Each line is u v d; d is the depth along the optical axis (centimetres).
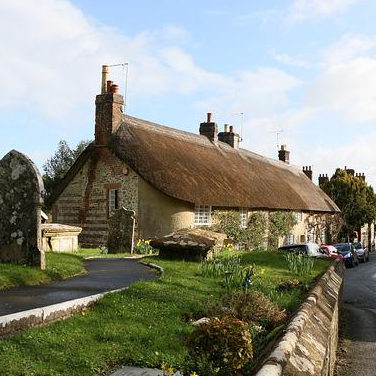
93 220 2330
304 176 4481
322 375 500
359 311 1495
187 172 2314
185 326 631
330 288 1026
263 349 500
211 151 2931
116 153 2192
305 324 564
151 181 2111
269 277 1132
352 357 930
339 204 5050
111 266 1240
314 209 3638
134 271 1125
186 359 488
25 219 977
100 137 2297
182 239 1398
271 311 705
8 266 921
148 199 2172
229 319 504
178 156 2420
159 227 2152
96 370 472
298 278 1148
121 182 2248
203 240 1396
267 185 3127
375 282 2280
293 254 1588
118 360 505
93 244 2308
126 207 2222
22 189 984
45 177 4384
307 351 480
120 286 862
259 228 2797
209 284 952
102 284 886
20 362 448
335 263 1541
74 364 470
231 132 3397
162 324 626
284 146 4516
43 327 551
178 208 2169
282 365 387
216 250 1533
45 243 1523
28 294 741
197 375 421
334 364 846
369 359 912
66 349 499
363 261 3725
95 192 2334
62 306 611
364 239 5828
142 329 595
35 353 475
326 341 588
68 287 830
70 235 1675
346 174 5362
